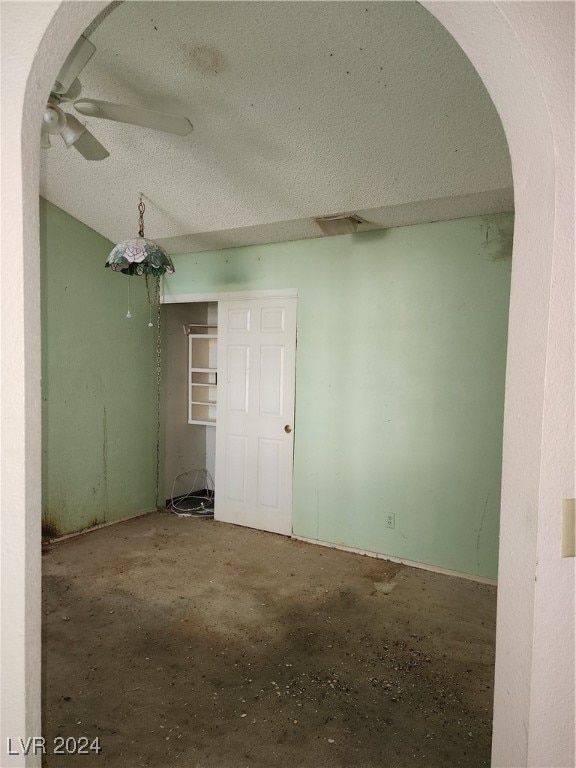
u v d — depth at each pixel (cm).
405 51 204
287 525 417
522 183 100
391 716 204
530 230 98
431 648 254
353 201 315
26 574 92
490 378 330
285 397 413
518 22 89
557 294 93
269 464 425
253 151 285
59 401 400
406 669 236
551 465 94
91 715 203
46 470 393
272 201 331
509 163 258
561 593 96
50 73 94
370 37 200
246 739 192
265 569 350
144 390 475
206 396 537
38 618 96
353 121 248
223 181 319
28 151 91
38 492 96
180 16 201
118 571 344
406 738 193
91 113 198
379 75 218
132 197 356
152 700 212
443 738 193
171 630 268
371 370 372
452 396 343
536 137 95
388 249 363
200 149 290
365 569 353
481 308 331
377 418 371
